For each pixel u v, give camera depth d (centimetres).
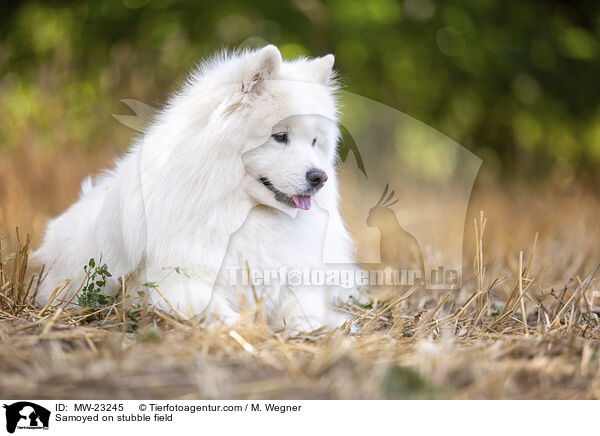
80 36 1936
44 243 793
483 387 449
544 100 2170
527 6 2189
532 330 611
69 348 502
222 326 548
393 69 2158
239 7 2084
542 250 1041
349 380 451
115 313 617
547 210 1430
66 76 1440
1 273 675
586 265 972
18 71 1703
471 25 2172
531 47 2148
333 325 612
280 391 439
